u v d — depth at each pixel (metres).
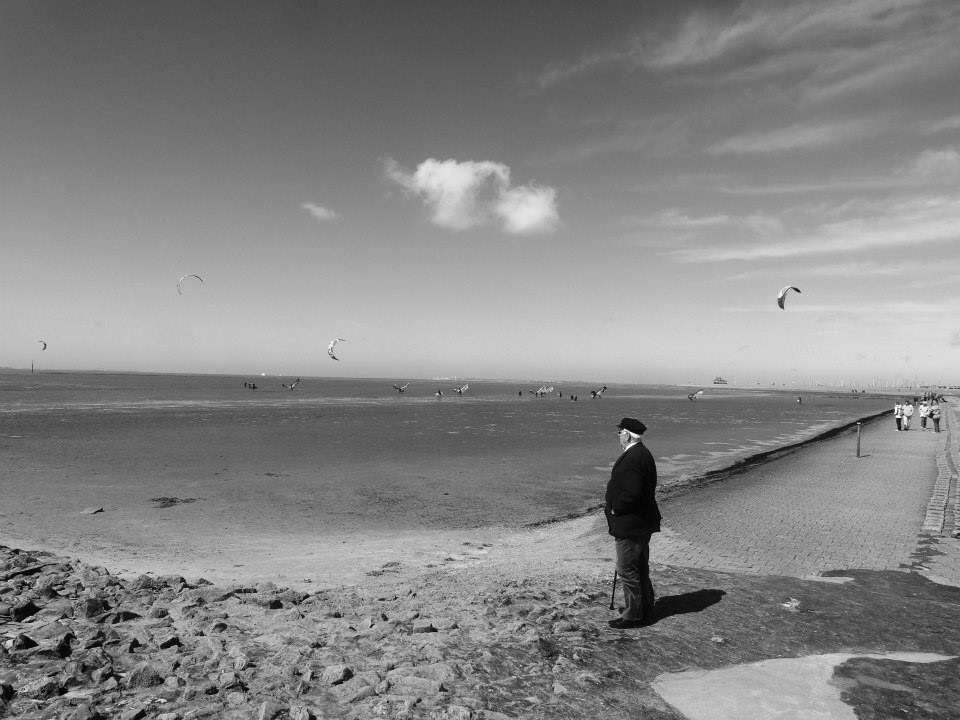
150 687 5.06
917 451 32.22
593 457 31.03
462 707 4.74
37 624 6.75
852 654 6.41
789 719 4.96
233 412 62.34
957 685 5.68
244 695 4.88
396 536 15.19
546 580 9.37
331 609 8.00
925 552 11.83
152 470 25.30
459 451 32.97
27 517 16.58
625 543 7.06
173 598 8.44
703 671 5.89
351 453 31.66
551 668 5.75
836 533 13.62
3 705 4.55
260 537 14.95
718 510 16.47
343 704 4.82
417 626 6.79
